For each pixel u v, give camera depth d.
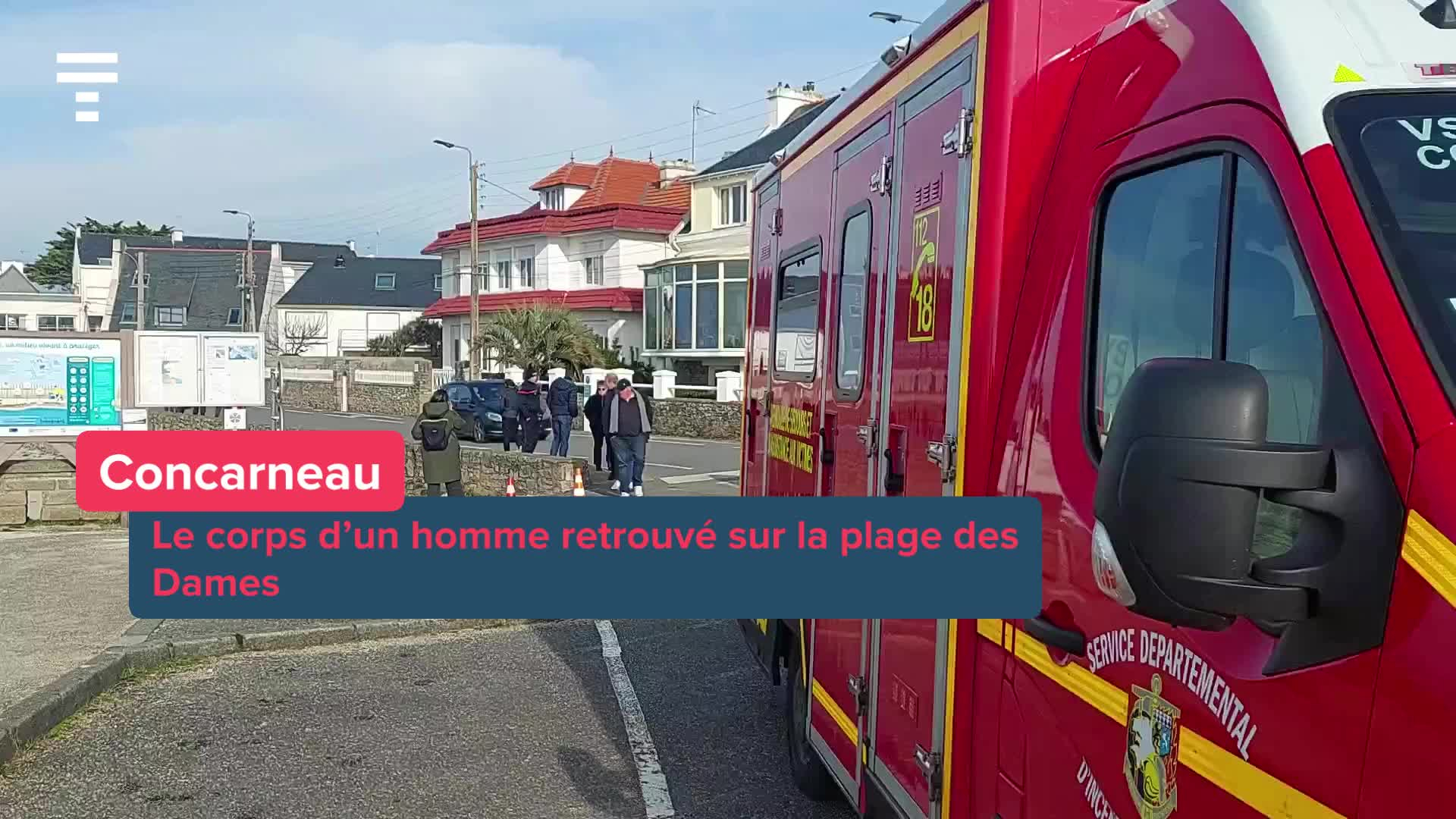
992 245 3.12
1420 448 1.69
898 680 3.76
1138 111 2.64
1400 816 1.63
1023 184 3.11
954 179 3.37
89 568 11.03
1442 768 1.57
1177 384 1.75
